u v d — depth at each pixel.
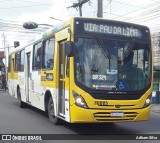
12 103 20.53
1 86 36.47
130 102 9.90
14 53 20.08
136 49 10.32
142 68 10.30
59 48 11.17
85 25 9.94
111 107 9.70
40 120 13.12
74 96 9.64
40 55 13.52
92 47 9.88
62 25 10.80
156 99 20.94
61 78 10.88
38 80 13.71
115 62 9.97
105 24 10.11
